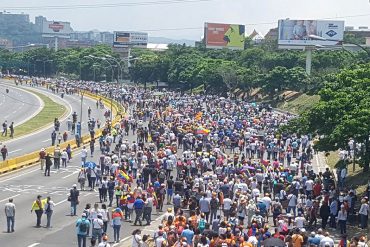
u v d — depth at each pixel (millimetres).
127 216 50938
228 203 47625
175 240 36031
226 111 133750
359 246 35531
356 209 51906
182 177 56812
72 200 51406
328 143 54594
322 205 48406
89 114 137125
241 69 197375
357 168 69812
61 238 43938
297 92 173250
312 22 189500
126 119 113062
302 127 57406
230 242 35781
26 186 63312
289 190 52688
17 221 48500
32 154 78375
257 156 81875
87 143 97375
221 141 88875
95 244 37625
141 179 60031
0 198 57000
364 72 61000
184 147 85000
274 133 88688
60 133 110188
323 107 55469
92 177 62594
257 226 39250
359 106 53219
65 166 76625
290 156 79500
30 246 41531
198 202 47875
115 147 86875
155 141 87875
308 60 183625
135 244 36812
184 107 142125
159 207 54281
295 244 37188
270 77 177000
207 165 65500
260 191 57875
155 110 135000
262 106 154125
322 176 62344
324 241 36812
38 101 184250
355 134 52000
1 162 70938
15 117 140125
